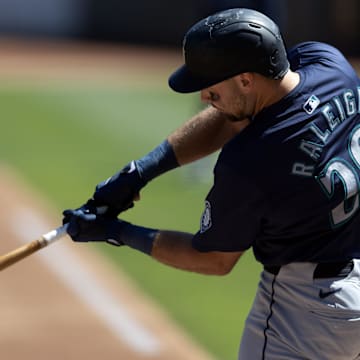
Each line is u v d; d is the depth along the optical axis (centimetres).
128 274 2536
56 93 5759
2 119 4903
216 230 1188
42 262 2612
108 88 5997
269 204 1149
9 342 2062
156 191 3378
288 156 1134
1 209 3128
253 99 1148
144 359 1986
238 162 1134
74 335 2109
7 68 6800
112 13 8469
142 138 4488
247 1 3027
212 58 1109
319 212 1164
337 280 1194
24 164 3881
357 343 1212
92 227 1290
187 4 8481
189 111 5162
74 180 3594
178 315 2244
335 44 8369
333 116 1170
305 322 1212
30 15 8306
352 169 1177
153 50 8150
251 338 1277
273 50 1112
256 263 2631
